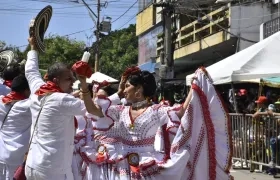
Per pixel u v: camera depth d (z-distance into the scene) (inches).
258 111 413.4
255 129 412.5
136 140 182.7
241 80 451.2
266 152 400.5
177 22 1056.8
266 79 445.4
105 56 1830.7
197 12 988.6
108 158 184.1
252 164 414.9
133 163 180.4
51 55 1638.8
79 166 189.6
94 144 191.0
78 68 165.5
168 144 185.6
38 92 170.1
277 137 388.2
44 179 165.9
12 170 217.2
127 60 1713.8
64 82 171.9
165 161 180.9
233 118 442.6
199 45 904.9
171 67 847.7
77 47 1657.2
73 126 171.2
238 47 792.3
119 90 197.6
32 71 187.0
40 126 167.6
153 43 1173.1
